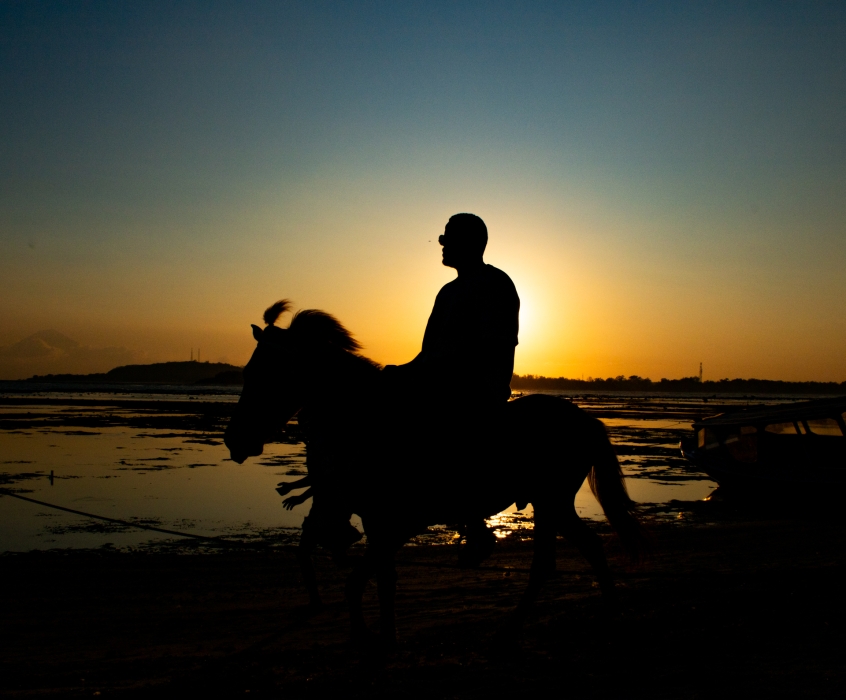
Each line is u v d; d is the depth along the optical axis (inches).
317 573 453.4
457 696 199.8
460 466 238.4
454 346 246.2
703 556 466.9
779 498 723.4
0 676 243.9
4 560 492.1
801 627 251.8
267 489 857.5
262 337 244.1
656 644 240.5
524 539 597.9
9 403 3316.9
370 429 235.5
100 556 513.7
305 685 213.8
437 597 367.2
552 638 256.5
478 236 254.2
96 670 250.2
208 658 260.7
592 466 264.2
